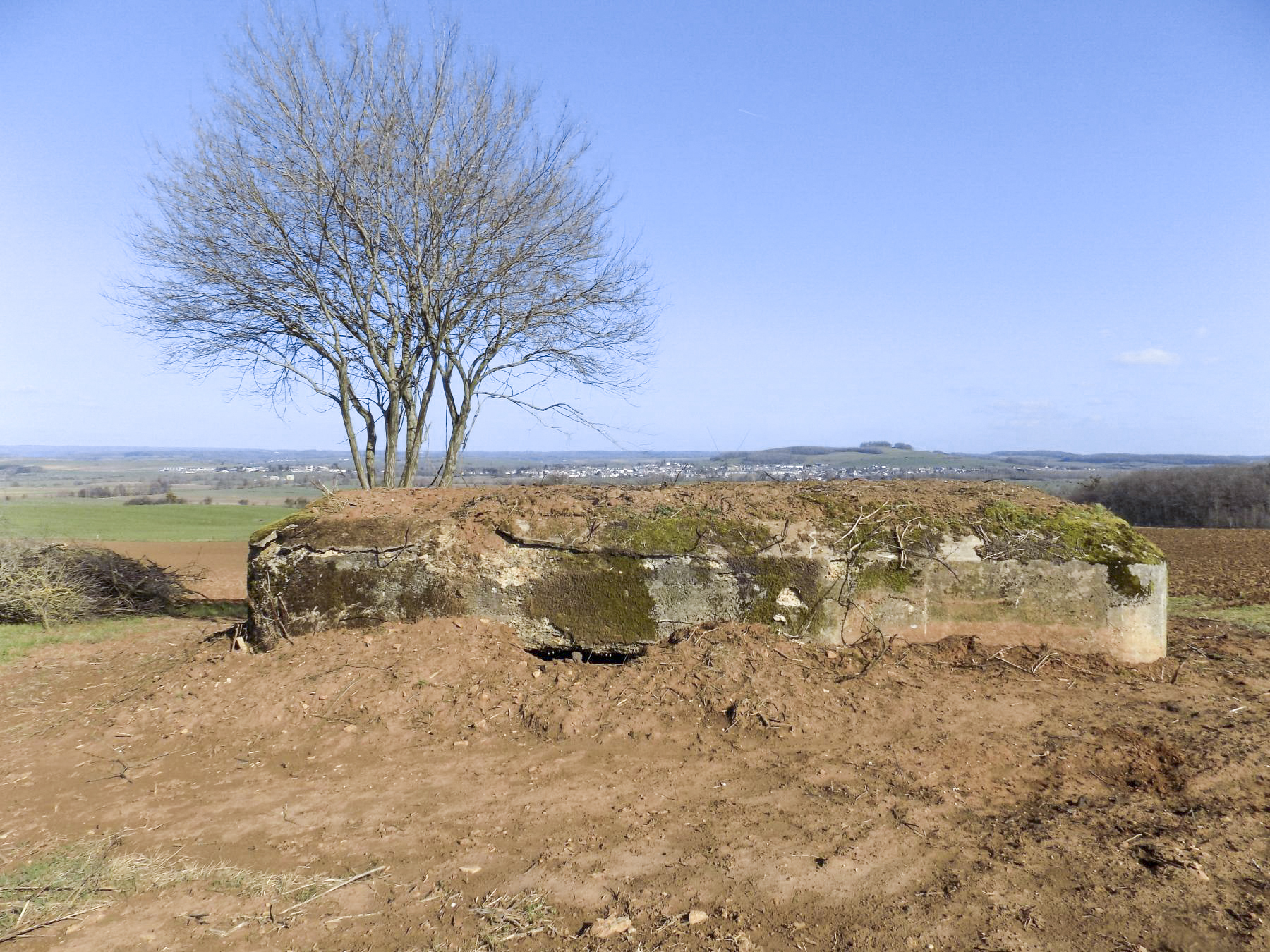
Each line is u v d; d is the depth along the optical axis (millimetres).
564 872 3332
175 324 11055
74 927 2996
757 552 5867
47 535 11406
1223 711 5027
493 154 10969
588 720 4922
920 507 6188
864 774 4230
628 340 12375
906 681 5371
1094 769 4254
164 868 3443
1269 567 14320
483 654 5672
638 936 2859
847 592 5848
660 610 5906
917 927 2881
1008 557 5867
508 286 10883
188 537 21438
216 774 4551
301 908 3100
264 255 10609
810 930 2883
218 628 9523
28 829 3947
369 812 3973
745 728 4777
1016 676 5562
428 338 10984
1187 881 3129
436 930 2930
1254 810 3732
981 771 4238
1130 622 5832
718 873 3291
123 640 9133
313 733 4988
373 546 6195
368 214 10516
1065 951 2723
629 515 6145
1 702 6418
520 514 6250
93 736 5301
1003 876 3213
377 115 10562
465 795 4133
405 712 5133
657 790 4125
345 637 6074
